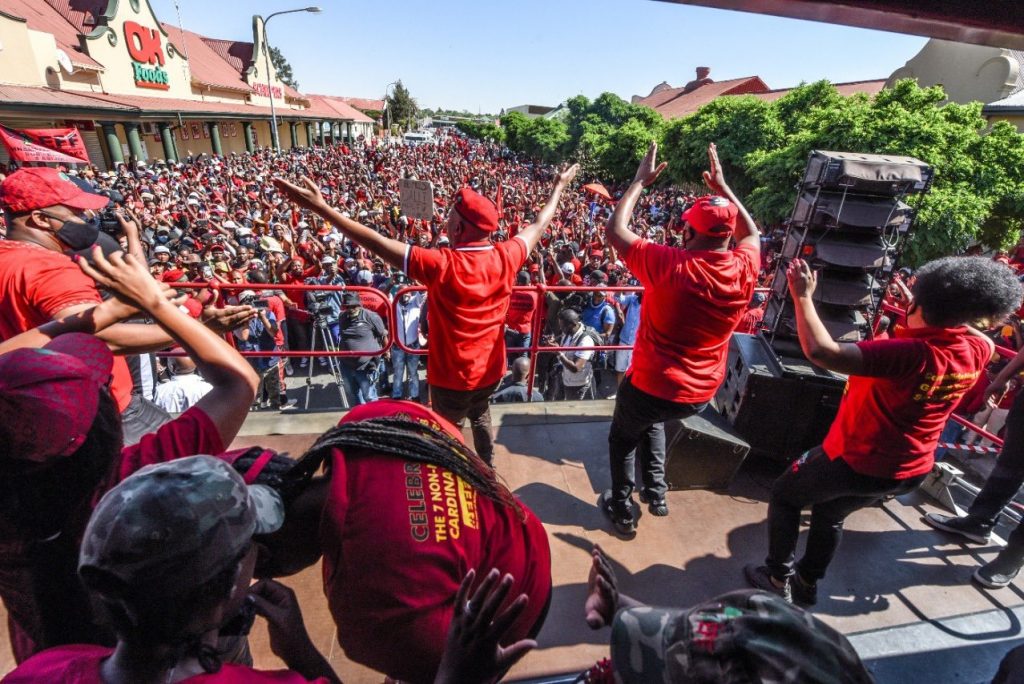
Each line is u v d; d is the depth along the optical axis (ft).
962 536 9.60
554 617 7.59
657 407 7.89
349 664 6.70
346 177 87.35
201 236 35.24
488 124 258.16
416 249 7.36
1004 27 3.24
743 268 7.18
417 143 215.92
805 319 5.95
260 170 83.92
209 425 3.61
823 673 2.22
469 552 3.18
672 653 2.64
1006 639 7.67
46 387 2.89
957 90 76.13
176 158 84.48
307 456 3.20
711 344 7.53
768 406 10.09
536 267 30.19
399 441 3.29
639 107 141.38
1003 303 5.79
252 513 2.71
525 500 9.90
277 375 22.18
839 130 49.62
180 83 93.40
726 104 74.79
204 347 3.93
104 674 2.59
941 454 15.23
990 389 9.32
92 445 3.16
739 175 72.13
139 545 2.26
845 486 6.84
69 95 59.93
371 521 2.93
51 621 3.53
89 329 4.48
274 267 28.86
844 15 3.26
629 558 8.74
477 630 2.82
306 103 165.17
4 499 3.01
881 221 9.36
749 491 10.45
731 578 8.50
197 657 2.65
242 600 2.88
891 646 7.48
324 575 3.24
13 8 63.52
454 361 8.21
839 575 8.71
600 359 23.91
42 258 5.71
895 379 6.08
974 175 45.57
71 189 6.21
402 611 2.91
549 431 12.03
